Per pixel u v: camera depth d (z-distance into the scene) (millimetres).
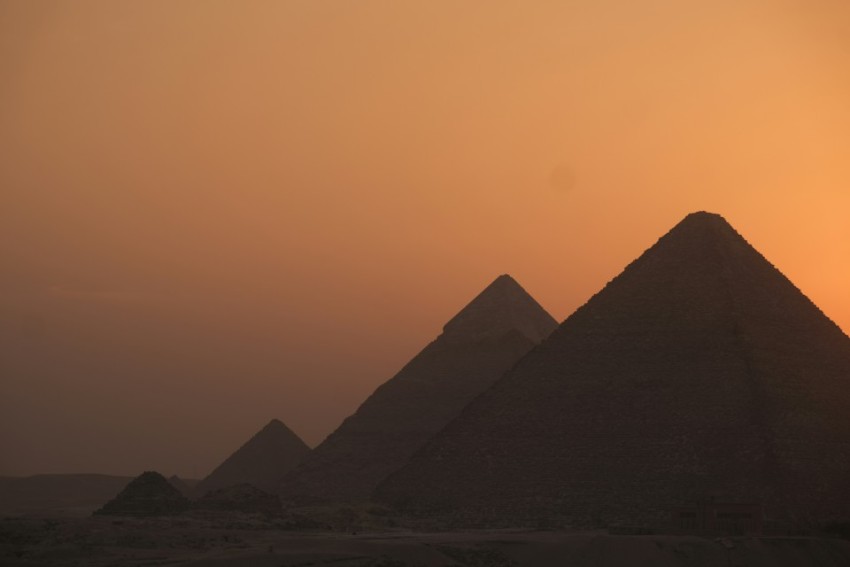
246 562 191125
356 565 199875
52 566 187000
